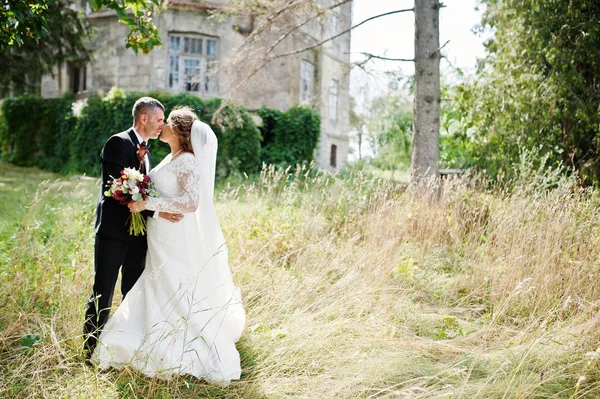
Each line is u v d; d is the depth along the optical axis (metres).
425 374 3.29
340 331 3.83
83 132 17.27
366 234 6.00
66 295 3.87
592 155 8.06
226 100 9.76
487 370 3.37
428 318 4.25
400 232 5.98
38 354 3.10
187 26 17.88
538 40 8.20
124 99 16.28
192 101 15.30
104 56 18.55
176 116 3.42
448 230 6.01
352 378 3.18
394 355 3.48
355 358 3.48
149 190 3.21
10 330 3.38
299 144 17.08
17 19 3.93
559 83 7.88
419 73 7.87
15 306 3.77
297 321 3.93
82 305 3.76
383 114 20.47
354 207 6.64
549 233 4.87
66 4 16.47
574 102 7.83
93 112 16.95
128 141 3.48
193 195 3.31
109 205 3.39
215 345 3.34
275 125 17.17
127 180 3.14
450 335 4.03
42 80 21.03
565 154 8.16
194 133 3.42
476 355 3.35
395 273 5.05
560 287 4.38
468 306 4.69
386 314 4.23
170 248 3.36
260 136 15.91
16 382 2.97
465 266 5.27
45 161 18.84
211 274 3.50
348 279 4.63
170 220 3.34
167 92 16.78
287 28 9.16
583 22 7.88
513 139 8.51
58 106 18.45
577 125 8.01
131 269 3.61
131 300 3.45
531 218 5.25
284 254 5.57
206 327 3.35
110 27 18.38
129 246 3.51
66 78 20.56
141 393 3.00
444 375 3.30
